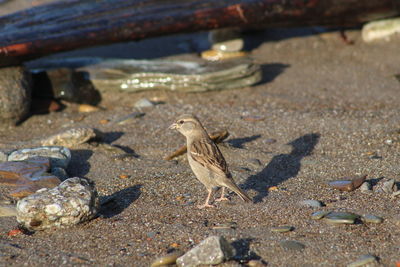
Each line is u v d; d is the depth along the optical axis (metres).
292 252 8.05
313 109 14.37
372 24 18.62
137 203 9.98
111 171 11.33
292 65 17.56
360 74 16.73
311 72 17.03
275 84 16.20
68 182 9.35
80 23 15.42
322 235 8.52
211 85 15.60
